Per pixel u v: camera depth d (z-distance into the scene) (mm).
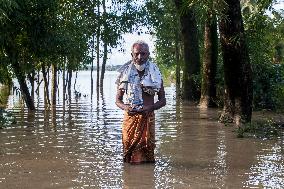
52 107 19422
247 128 11867
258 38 14242
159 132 11805
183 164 8078
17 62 16594
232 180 7000
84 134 11367
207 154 8945
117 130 12117
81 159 8453
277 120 14227
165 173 7438
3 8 13695
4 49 16312
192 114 16297
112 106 19969
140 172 7492
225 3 10992
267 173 7430
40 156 8727
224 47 12234
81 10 21359
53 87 21266
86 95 28547
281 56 24859
